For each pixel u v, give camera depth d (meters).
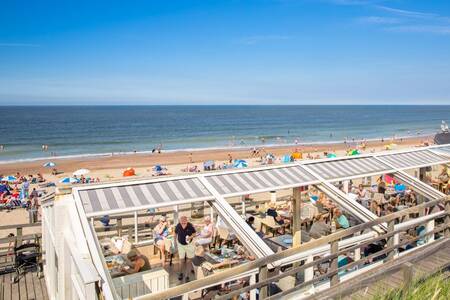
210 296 7.17
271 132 87.56
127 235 11.19
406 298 4.73
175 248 9.27
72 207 5.84
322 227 10.00
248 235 5.82
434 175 19.19
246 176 7.61
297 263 7.35
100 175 34.41
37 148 58.94
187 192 6.62
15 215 20.95
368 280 5.62
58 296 6.70
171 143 66.12
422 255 6.78
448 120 137.62
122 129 93.94
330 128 99.88
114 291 4.42
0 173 36.25
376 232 6.98
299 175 8.04
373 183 22.11
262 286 4.81
